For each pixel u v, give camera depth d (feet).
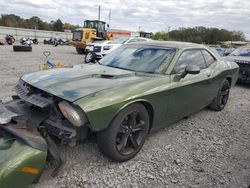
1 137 7.43
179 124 14.67
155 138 12.49
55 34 162.30
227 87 17.84
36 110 9.57
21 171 6.71
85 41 63.00
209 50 16.05
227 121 15.76
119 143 9.70
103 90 9.05
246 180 9.32
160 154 10.89
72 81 9.70
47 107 9.07
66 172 9.09
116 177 9.02
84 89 8.95
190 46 14.11
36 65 34.37
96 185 8.50
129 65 12.58
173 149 11.45
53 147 8.06
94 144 11.18
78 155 10.26
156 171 9.57
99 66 12.78
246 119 16.39
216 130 14.12
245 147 12.12
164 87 10.94
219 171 9.84
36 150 7.09
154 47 13.46
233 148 11.95
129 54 13.52
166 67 11.87
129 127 9.87
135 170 9.53
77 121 8.07
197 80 13.25
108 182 8.70
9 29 138.21
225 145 12.23
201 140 12.64
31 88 9.66
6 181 6.48
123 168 9.61
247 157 11.10
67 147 10.78
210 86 14.97
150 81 10.67
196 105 14.07
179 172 9.61
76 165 9.57
